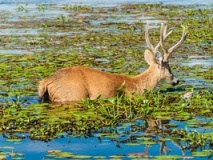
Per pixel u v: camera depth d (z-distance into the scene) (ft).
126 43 155.33
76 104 90.43
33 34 173.58
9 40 161.27
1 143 71.77
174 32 175.42
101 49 144.97
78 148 70.13
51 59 129.70
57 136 74.64
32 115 83.35
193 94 96.73
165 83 106.73
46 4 272.51
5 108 86.94
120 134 75.66
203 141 71.77
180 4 273.54
